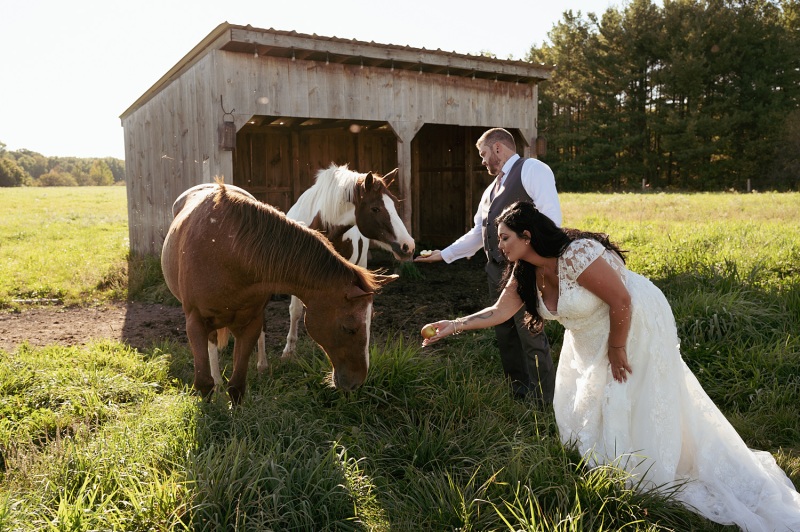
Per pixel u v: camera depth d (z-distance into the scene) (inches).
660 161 1560.0
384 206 187.9
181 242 136.6
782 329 174.7
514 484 99.6
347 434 126.0
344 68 289.4
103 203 1185.4
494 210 150.8
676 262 260.1
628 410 105.3
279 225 122.2
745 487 103.7
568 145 1642.5
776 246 287.7
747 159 1444.4
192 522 86.2
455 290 296.7
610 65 1550.2
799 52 1439.5
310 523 91.6
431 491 103.4
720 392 150.7
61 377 153.3
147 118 363.9
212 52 253.1
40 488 95.6
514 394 155.4
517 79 358.9
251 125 415.2
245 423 118.7
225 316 130.5
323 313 120.3
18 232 580.7
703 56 1443.2
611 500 95.6
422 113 318.7
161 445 106.6
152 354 186.1
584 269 100.7
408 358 150.3
